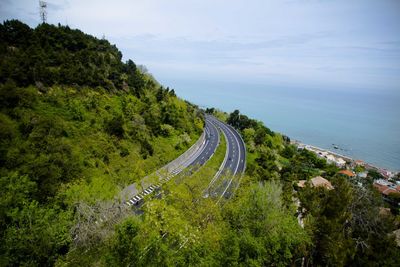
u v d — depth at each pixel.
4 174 34.09
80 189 34.59
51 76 60.78
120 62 90.88
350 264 28.09
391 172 145.38
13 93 49.19
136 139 64.81
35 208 25.59
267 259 25.67
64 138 49.03
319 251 29.92
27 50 65.44
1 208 24.23
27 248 22.36
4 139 41.09
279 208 33.16
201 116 124.31
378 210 34.72
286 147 131.00
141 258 21.98
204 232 29.20
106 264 22.48
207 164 75.06
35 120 47.56
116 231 23.84
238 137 114.31
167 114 85.81
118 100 73.06
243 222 30.28
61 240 25.22
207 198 38.12
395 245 28.23
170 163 66.62
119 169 52.94
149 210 29.33
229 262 22.55
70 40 81.06
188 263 24.19
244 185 47.69
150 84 98.94
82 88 65.94
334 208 30.41
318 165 119.81
